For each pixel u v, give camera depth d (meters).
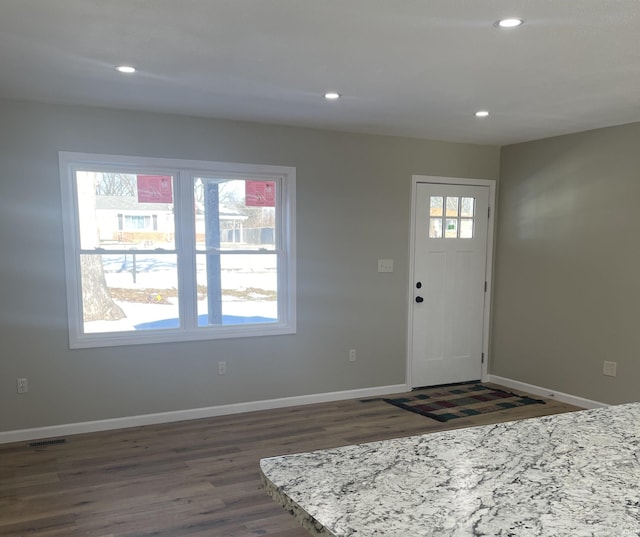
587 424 1.58
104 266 3.84
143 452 3.40
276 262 4.42
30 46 2.44
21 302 3.54
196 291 4.12
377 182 4.69
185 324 4.06
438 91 3.21
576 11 2.04
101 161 3.69
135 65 2.72
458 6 1.99
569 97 3.34
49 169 3.55
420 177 4.87
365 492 1.10
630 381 4.07
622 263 4.10
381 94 3.28
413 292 4.95
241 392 4.27
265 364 4.34
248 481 3.00
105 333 3.83
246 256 4.30
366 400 4.66
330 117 3.95
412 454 1.33
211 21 2.16
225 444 3.55
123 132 3.74
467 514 1.00
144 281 3.96
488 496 1.08
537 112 3.74
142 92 3.25
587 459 1.30
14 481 2.98
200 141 3.98
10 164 3.46
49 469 3.14
